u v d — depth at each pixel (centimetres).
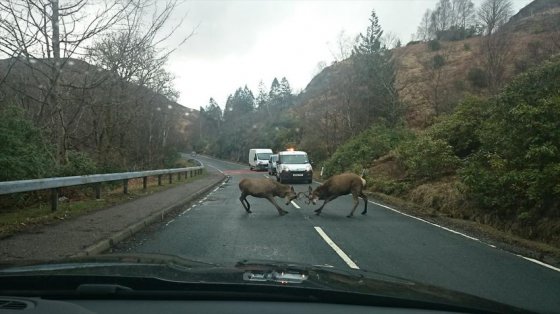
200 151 11712
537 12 7106
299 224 1112
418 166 1920
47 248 720
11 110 1248
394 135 3023
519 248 874
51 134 1549
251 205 1543
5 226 899
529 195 1034
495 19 5672
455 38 7281
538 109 1062
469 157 1681
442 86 4622
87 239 796
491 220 1189
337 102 4419
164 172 2197
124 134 2686
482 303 301
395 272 650
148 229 1005
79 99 1401
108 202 1376
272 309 273
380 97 4088
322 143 4569
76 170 1536
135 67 1472
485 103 2014
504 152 1195
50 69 1362
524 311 304
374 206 1598
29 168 1153
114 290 288
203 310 271
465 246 872
